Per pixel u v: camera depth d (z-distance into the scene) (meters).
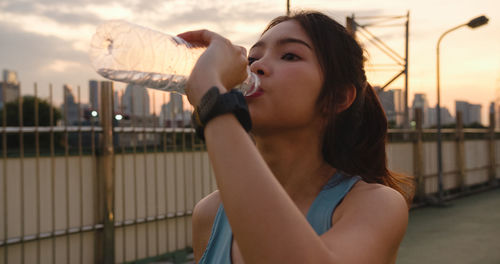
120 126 5.09
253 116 0.88
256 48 0.96
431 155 12.26
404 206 0.85
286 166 0.99
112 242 4.93
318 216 0.89
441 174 11.86
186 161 5.80
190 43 0.81
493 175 15.99
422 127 11.67
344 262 0.64
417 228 9.00
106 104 4.93
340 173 0.96
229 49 0.75
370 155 1.19
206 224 1.18
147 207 5.35
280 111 0.89
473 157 14.84
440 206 11.62
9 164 4.32
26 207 4.45
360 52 1.07
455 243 7.65
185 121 5.78
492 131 16.19
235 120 0.63
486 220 9.66
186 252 5.70
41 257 4.52
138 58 0.86
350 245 0.68
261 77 0.89
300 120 0.92
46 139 4.57
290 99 0.89
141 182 5.34
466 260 6.58
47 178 4.59
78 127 4.76
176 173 5.66
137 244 5.24
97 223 4.96
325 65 0.94
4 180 4.24
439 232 8.57
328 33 0.96
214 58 0.71
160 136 5.52
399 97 10.80
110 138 4.92
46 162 4.58
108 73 0.88
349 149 1.09
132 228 5.22
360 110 1.10
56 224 4.64
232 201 0.57
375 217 0.76
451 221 9.65
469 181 14.46
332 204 0.89
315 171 0.99
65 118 4.68
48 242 4.58
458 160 13.88
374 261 0.70
